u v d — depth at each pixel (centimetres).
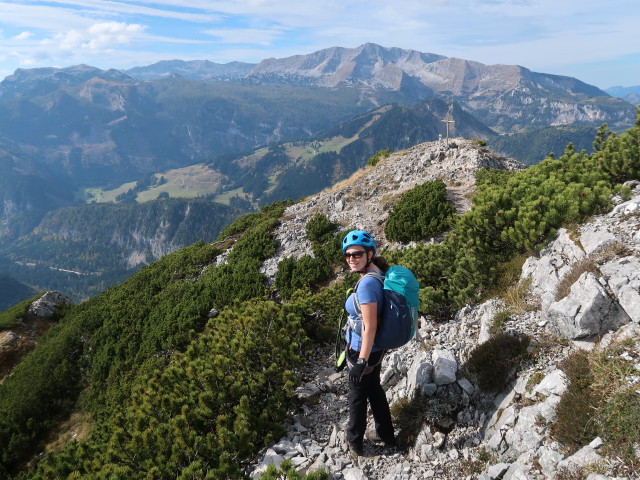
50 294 3519
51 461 635
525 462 402
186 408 591
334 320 1074
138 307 2478
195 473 479
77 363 2444
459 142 3197
